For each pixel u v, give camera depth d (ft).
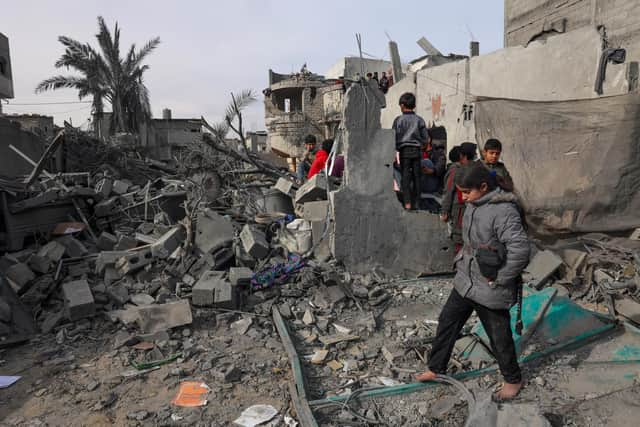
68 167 40.78
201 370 12.38
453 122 31.65
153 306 14.70
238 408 10.62
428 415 10.24
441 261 20.56
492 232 9.72
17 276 16.84
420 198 21.15
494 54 27.76
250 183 28.76
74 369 12.50
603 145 18.43
